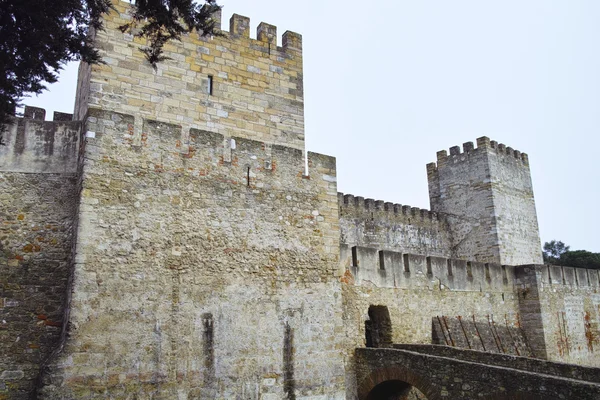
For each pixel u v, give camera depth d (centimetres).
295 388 1408
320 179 1630
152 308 1223
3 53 869
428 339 2312
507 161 3919
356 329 1977
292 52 1736
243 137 1567
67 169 1307
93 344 1127
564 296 3219
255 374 1345
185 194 1343
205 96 1524
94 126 1246
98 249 1183
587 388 1180
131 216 1246
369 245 3488
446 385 1495
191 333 1265
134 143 1294
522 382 1304
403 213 3784
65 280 1238
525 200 3962
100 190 1218
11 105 919
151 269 1243
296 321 1456
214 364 1283
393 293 2209
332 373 1491
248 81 1616
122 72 1403
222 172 1424
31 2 846
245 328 1356
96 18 1011
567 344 3112
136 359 1173
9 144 1273
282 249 1484
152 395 1177
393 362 1694
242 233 1417
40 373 1109
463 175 3897
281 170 1545
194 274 1306
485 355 1747
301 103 1711
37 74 924
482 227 3709
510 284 3019
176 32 1089
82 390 1091
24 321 1182
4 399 1124
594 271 3625
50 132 1319
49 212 1265
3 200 1236
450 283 2550
